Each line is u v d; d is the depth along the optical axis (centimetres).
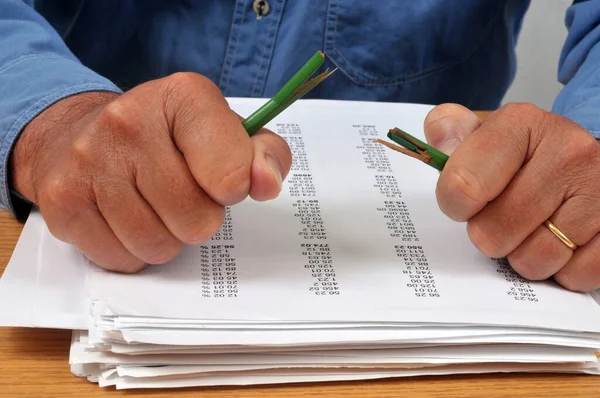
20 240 47
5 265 48
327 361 41
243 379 41
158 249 42
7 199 51
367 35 86
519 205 45
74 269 44
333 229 50
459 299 44
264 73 86
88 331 40
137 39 86
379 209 52
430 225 52
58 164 43
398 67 89
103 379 39
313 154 57
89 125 42
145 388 40
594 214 45
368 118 63
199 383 40
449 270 47
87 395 39
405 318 42
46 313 40
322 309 42
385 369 42
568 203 46
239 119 42
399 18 86
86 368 40
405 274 46
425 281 46
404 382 42
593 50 72
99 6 84
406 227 51
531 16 154
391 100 92
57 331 43
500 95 102
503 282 47
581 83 66
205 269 44
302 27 84
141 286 42
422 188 55
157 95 41
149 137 41
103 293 41
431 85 93
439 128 52
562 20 155
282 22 84
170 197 41
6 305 40
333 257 47
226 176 40
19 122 49
